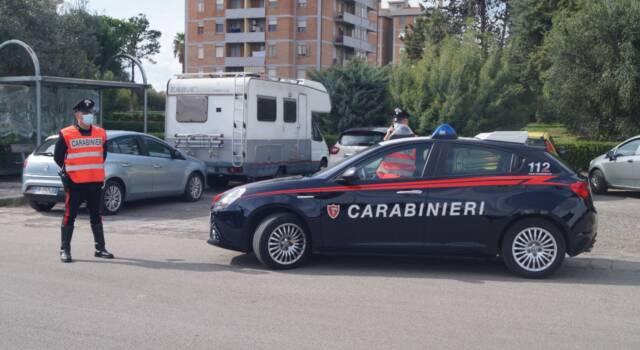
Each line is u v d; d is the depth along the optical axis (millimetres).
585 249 7570
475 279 7484
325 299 6473
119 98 57719
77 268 7699
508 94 22422
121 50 58000
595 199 15797
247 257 8555
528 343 5215
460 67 22469
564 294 6836
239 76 15109
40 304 6129
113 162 12297
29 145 16906
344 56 72312
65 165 8078
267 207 7758
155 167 13305
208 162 15305
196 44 70875
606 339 5340
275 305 6219
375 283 7203
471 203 7551
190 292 6660
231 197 7934
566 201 7469
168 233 10406
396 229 7664
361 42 74125
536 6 40219
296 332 5398
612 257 8906
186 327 5492
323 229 7707
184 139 15469
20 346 4980
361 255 8742
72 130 8094
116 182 12422
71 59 25812
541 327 5648
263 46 68438
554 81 26000
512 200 7504
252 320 5719
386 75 28078
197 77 15469
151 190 13266
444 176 7680
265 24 67812
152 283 7020
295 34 67438
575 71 25078
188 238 9961
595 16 24484
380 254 7922
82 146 8125
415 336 5352
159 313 5895
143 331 5371
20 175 17641
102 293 6559
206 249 9078
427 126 22328
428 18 50781
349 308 6156
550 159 7703
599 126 25641
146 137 13383
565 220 7430
